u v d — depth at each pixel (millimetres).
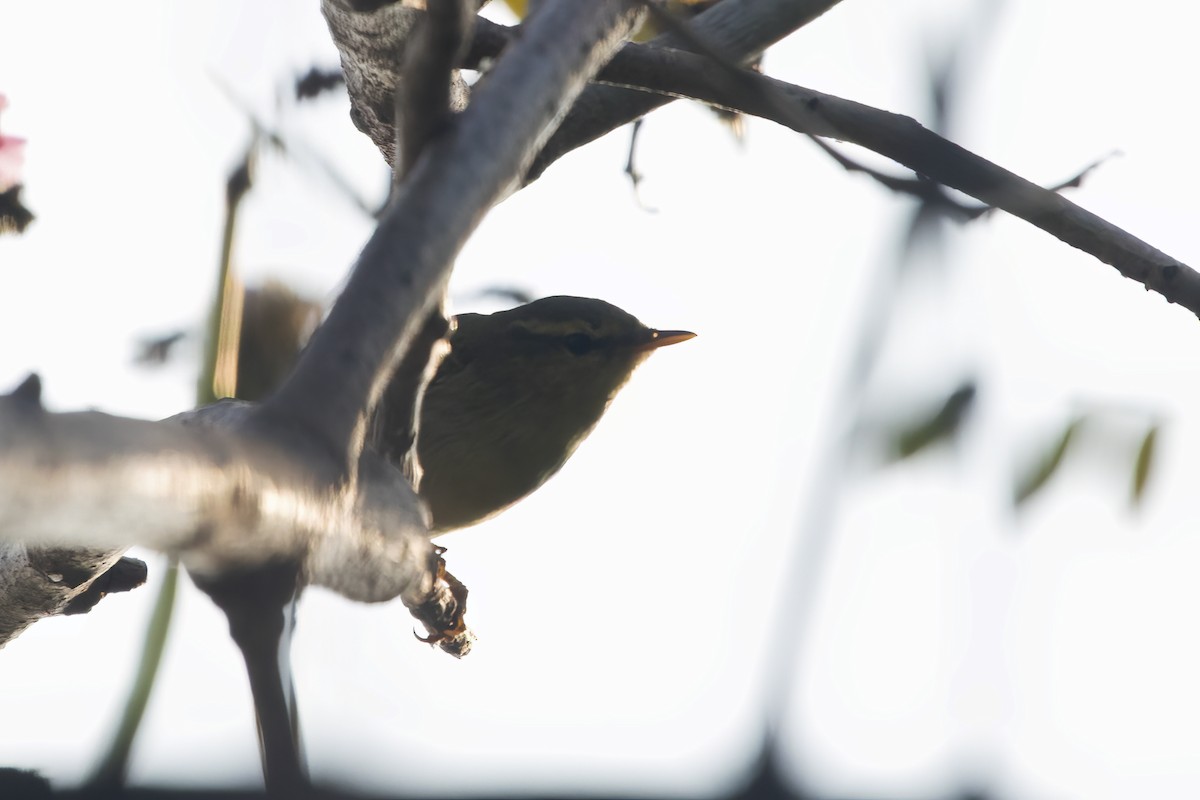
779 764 852
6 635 1478
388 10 1538
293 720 604
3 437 479
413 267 901
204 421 676
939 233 1171
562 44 1116
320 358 787
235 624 588
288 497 599
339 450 700
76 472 493
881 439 1098
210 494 546
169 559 588
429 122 1008
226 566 573
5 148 1503
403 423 1375
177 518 537
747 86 1399
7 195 1487
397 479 753
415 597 2150
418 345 1327
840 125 1646
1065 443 1381
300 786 602
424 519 743
